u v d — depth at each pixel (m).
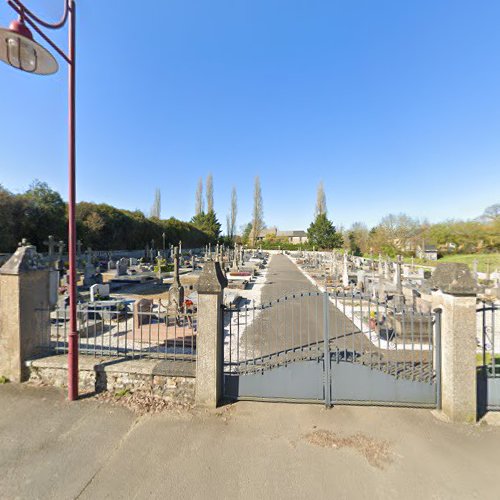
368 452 3.69
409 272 25.09
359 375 4.81
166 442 3.81
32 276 5.49
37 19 3.96
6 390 5.02
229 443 3.82
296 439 3.93
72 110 4.56
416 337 8.49
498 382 4.63
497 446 3.82
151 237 49.25
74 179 4.68
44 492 3.03
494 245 41.78
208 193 75.94
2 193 27.23
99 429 4.05
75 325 4.80
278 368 4.89
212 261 4.84
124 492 3.04
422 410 4.63
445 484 3.21
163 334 8.32
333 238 62.19
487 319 10.37
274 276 26.19
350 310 12.07
